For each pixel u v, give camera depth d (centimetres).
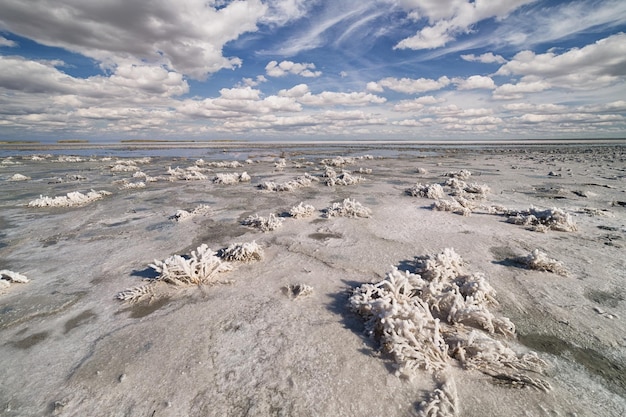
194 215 969
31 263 622
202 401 293
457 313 408
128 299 478
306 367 332
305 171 2119
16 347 376
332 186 1482
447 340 368
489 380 316
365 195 1252
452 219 886
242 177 1680
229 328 402
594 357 347
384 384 310
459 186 1318
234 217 945
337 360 342
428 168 2166
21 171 2158
